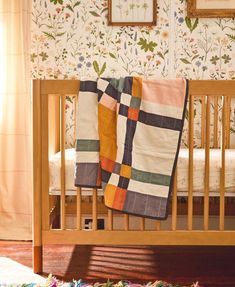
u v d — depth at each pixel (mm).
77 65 2576
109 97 1722
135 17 2537
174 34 2547
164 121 1723
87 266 1932
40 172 1805
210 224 2494
